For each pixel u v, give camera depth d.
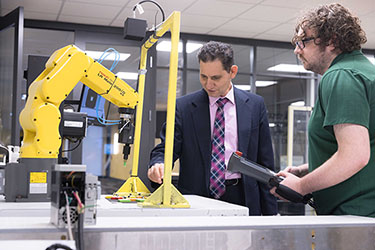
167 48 5.41
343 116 1.00
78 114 1.54
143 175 4.30
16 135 3.39
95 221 0.81
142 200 1.25
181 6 4.04
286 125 6.14
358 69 1.08
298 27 1.24
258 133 1.74
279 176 1.17
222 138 1.68
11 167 1.28
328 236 0.89
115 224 0.83
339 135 1.01
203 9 4.15
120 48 5.07
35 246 0.75
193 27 4.83
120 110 1.45
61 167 0.80
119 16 4.34
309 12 1.19
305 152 5.42
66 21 4.55
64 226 0.79
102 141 14.55
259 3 3.96
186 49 5.14
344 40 1.13
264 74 5.61
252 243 0.85
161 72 6.70
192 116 1.71
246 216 1.01
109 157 14.21
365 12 4.18
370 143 1.07
